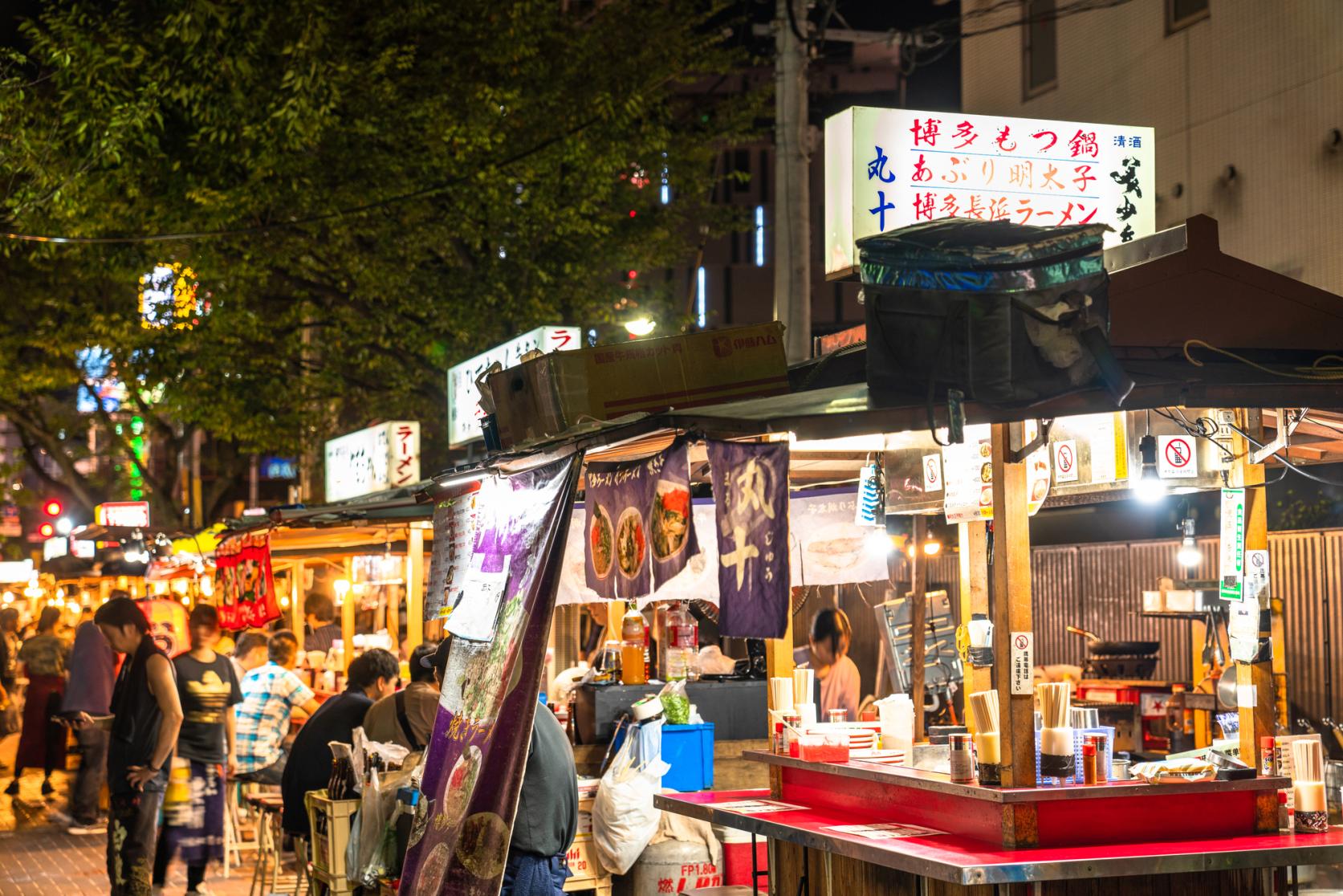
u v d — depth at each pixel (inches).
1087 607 564.4
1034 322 196.2
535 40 800.3
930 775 235.1
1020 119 289.9
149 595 852.6
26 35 746.8
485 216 788.6
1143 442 251.3
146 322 869.2
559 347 422.3
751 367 271.1
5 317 1091.9
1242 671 245.6
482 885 225.6
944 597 399.2
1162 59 660.1
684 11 864.9
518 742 229.0
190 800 389.7
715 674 380.8
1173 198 653.3
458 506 296.7
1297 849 207.5
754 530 204.8
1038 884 204.5
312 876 334.3
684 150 897.5
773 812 260.4
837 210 283.1
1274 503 553.6
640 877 318.0
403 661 544.7
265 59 762.8
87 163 701.9
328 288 843.4
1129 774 228.8
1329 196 565.3
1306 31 577.0
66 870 466.6
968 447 263.7
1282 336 234.2
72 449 1296.8
